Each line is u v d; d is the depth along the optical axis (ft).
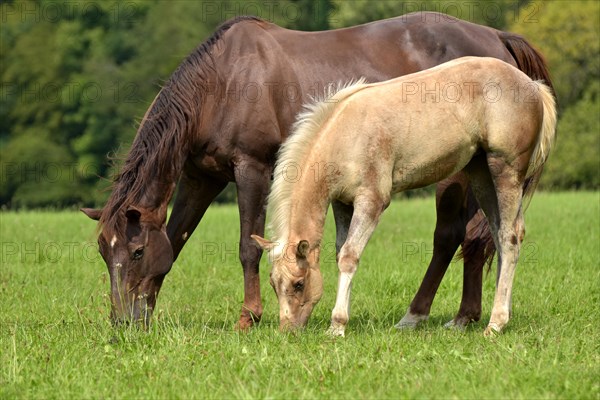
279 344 32.99
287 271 34.96
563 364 29.58
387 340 33.22
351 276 35.70
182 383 28.30
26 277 53.47
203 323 39.93
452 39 43.75
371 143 36.06
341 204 38.40
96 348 32.81
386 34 43.32
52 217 92.32
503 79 38.27
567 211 84.99
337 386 27.78
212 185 41.98
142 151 37.99
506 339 34.09
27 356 31.63
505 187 38.40
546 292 46.60
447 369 29.14
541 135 39.50
